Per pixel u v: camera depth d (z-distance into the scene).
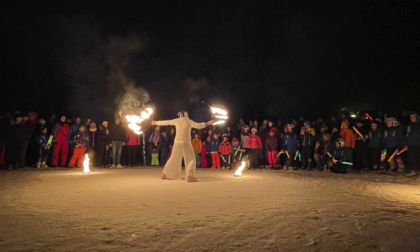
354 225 4.55
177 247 3.78
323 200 6.28
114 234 4.22
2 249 3.72
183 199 6.36
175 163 9.34
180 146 9.25
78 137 13.20
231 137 14.66
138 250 3.69
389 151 11.77
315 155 12.80
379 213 5.21
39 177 9.80
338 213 5.20
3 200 6.33
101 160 13.66
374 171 12.03
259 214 5.16
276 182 8.82
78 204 5.95
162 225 4.59
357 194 6.95
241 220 4.82
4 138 12.70
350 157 12.02
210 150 13.91
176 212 5.32
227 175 10.71
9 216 5.12
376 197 6.61
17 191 7.31
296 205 5.81
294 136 13.23
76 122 13.75
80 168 12.97
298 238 4.05
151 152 14.49
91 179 9.33
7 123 12.76
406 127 11.62
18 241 3.98
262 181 9.03
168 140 14.89
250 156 13.86
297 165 13.88
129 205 5.84
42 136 13.20
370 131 12.56
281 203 5.99
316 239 4.02
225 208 5.59
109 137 13.45
